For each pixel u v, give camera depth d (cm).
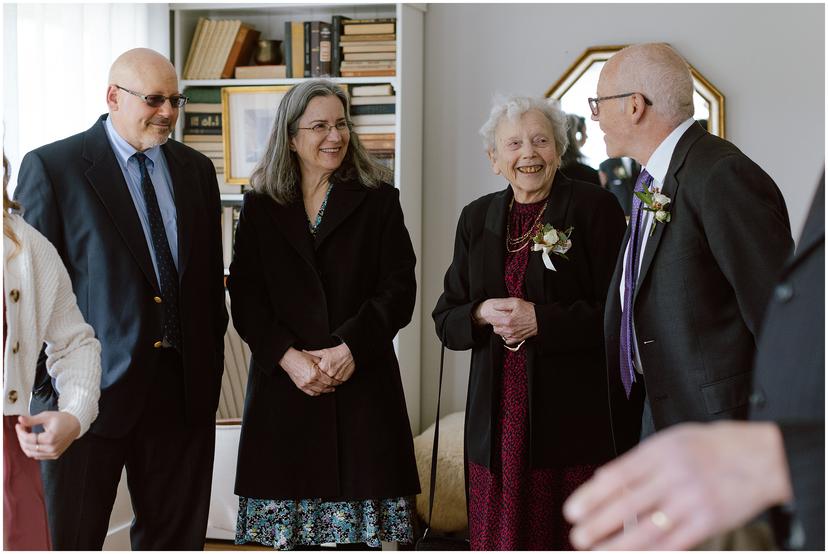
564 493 259
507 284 269
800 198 429
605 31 443
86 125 387
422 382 465
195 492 275
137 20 412
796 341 68
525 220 273
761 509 53
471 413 273
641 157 225
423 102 461
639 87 219
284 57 450
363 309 281
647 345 211
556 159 270
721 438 54
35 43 358
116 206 260
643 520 53
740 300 194
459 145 458
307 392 277
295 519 284
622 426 230
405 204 437
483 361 272
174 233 275
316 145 281
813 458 53
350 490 279
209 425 277
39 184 257
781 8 426
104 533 263
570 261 264
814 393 65
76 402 193
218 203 295
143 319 259
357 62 434
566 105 442
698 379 203
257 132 442
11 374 183
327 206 286
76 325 204
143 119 264
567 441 257
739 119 432
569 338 255
